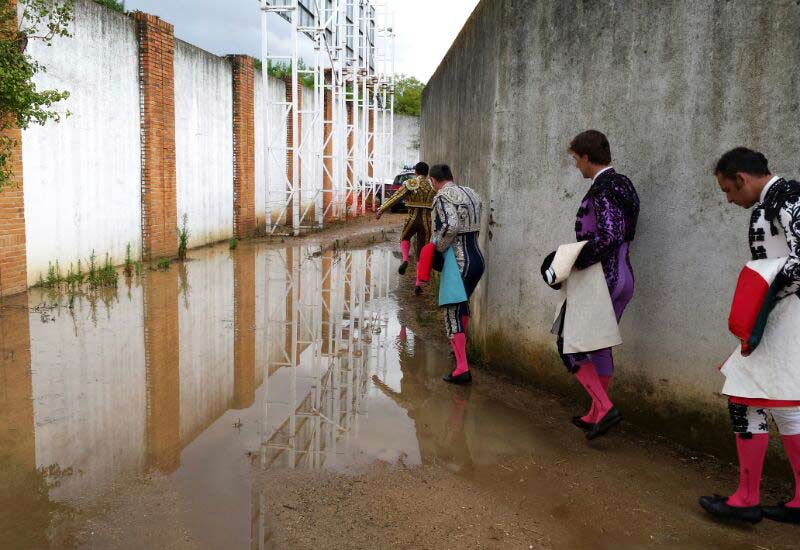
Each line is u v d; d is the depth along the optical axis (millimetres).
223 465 3764
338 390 5164
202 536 2996
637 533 3148
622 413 4453
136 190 11055
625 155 4289
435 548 2992
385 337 6848
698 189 3857
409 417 4621
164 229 11797
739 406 3146
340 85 20688
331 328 7148
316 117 17438
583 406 4820
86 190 9586
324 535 3062
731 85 3658
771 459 3611
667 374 4121
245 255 12758
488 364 5762
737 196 3096
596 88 4469
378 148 32812
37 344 5973
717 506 3252
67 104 9055
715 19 3709
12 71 6055
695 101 3842
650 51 4082
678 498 3488
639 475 3744
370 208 27500
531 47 5008
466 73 7047
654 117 4082
